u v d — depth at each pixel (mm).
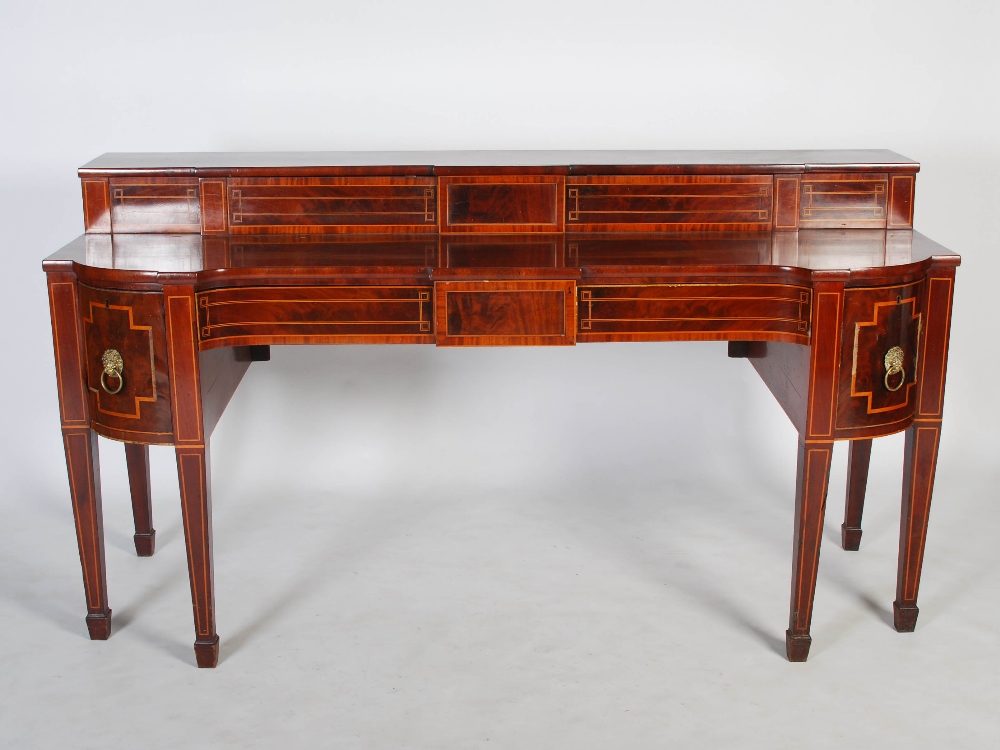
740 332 2586
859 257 2596
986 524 3430
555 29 3457
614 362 3695
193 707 2525
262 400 3684
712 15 3451
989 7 3436
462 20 3445
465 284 2541
